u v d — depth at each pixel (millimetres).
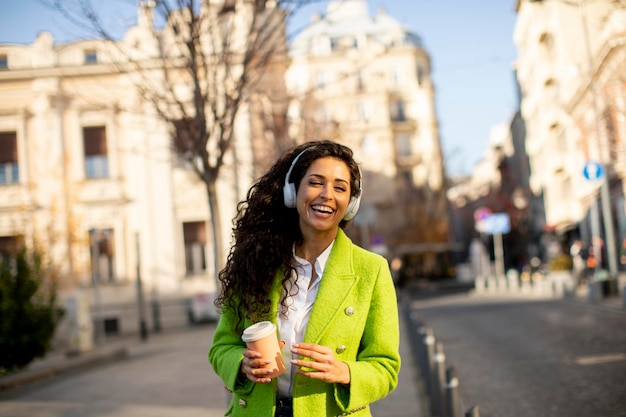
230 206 29766
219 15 9992
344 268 2846
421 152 74250
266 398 2770
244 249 2938
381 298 2840
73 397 10969
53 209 28281
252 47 9695
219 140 9547
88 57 30250
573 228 45844
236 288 2957
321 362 2590
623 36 22781
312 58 71062
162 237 30531
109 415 9016
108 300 30219
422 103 74250
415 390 9562
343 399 2711
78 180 30266
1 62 30125
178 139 10062
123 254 30438
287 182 2963
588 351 11656
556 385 9078
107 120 30156
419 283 60375
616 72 21562
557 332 14852
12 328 13203
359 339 2809
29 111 30281
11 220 27109
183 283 30547
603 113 22531
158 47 10320
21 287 13469
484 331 16797
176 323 30328
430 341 8594
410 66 74500
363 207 27766
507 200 70812
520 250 72438
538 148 51625
